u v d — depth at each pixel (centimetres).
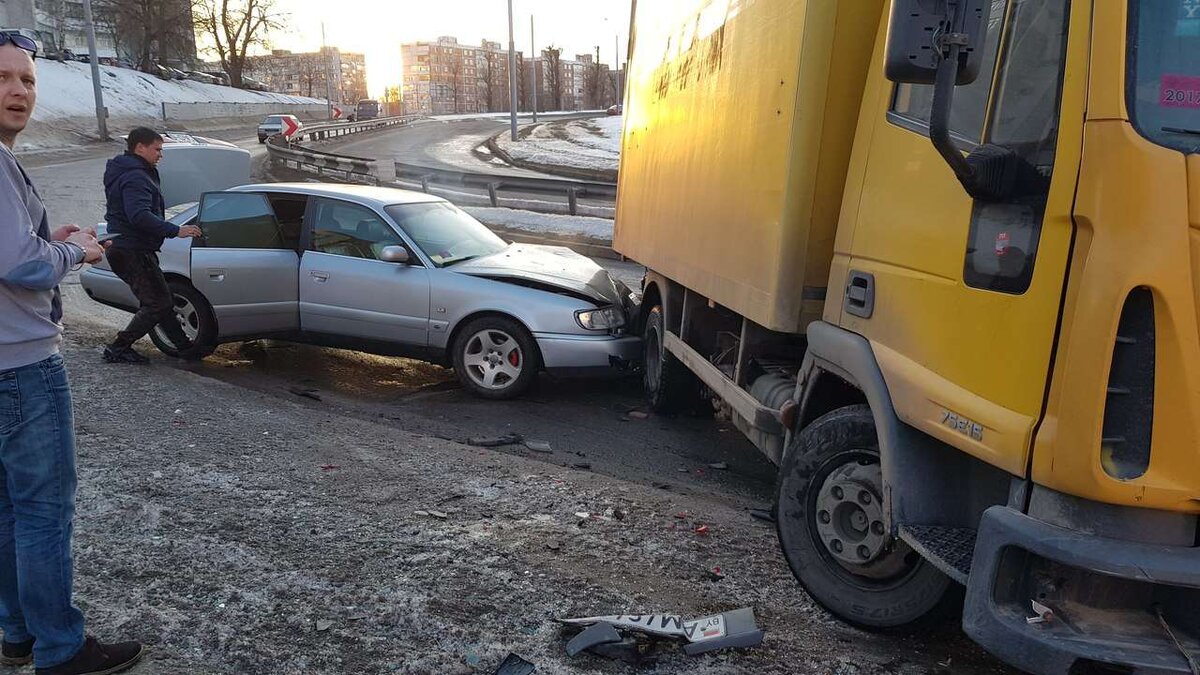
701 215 559
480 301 720
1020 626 251
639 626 331
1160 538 238
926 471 311
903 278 323
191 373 720
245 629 328
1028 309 255
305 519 429
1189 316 229
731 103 504
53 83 4803
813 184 397
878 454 340
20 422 266
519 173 3519
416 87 16425
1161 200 228
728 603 369
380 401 721
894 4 254
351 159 2477
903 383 311
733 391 500
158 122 5416
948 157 257
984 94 290
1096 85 238
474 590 365
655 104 729
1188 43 237
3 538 282
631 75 852
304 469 502
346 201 779
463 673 306
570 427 674
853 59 389
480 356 733
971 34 248
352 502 456
